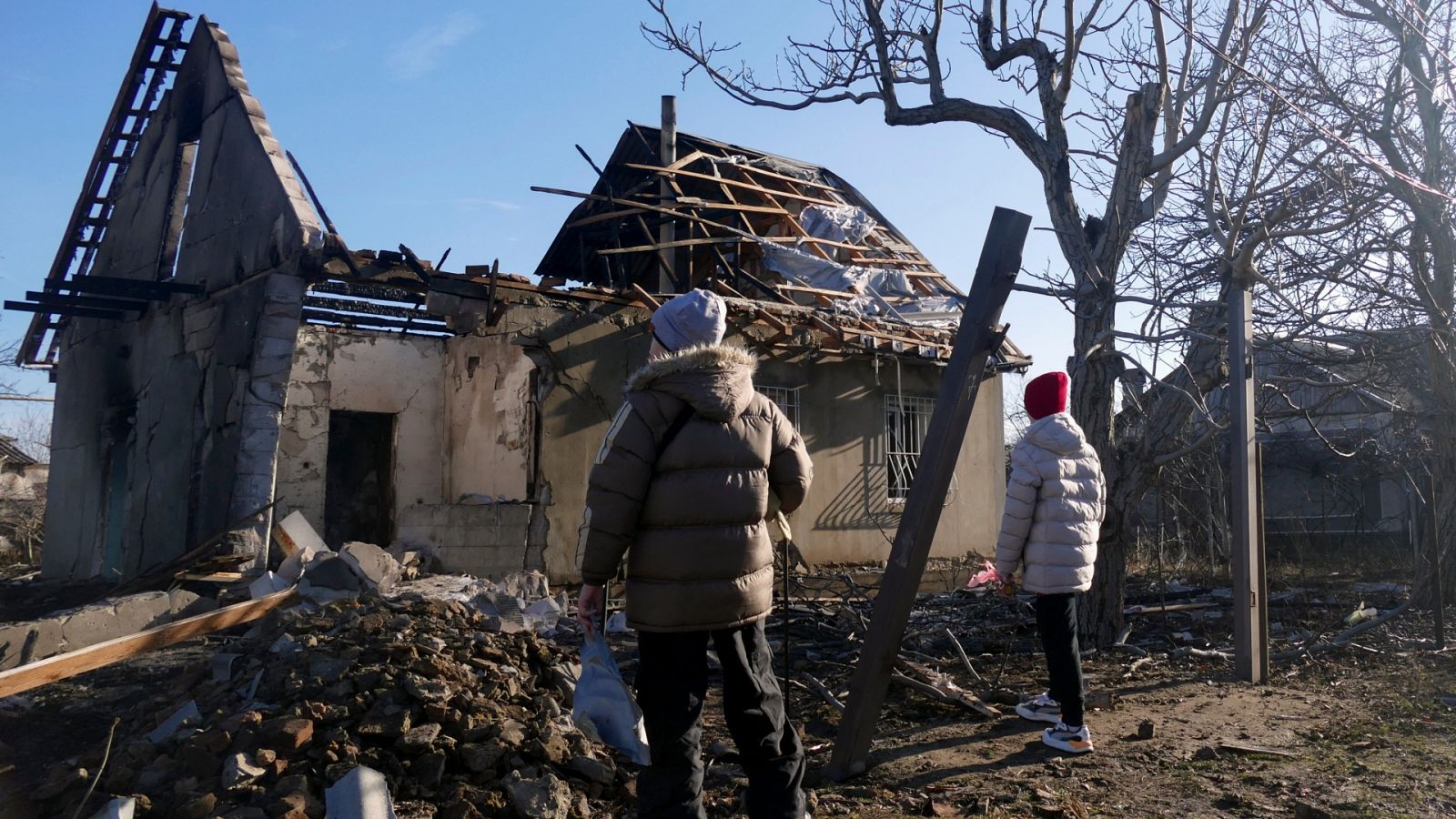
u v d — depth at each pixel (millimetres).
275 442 9539
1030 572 4613
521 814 3551
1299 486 18938
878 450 13914
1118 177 7430
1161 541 14219
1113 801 3848
